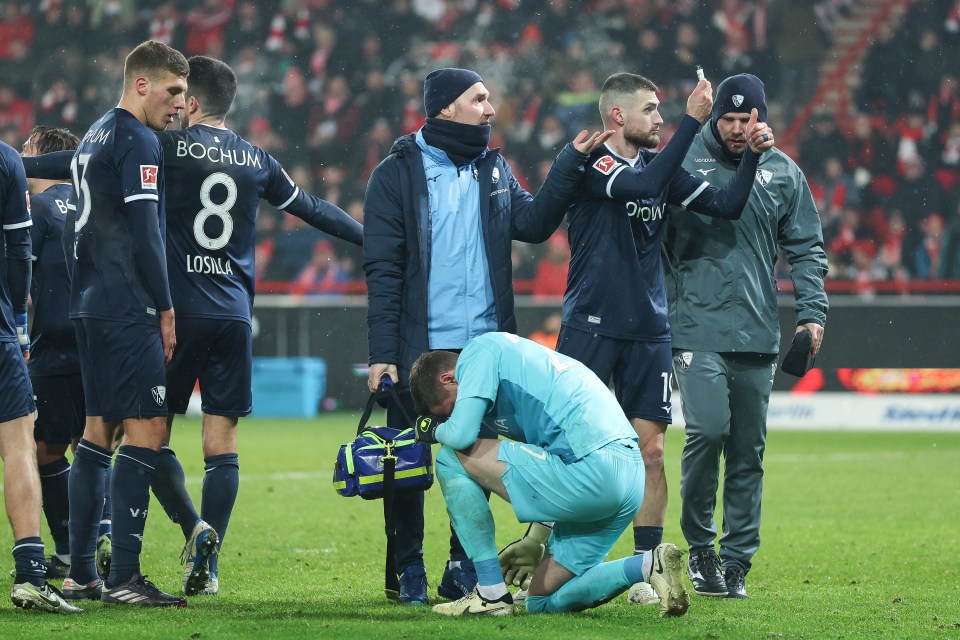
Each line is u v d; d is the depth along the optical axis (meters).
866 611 17.03
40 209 21.20
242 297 19.25
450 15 82.25
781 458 45.53
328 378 67.06
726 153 19.67
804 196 20.03
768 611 16.86
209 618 15.51
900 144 74.81
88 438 17.66
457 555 17.80
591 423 15.48
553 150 77.44
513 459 15.72
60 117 82.50
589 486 15.33
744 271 19.27
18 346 16.59
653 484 18.52
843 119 75.81
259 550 24.30
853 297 64.75
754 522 19.30
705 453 18.81
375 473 16.64
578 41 80.69
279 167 20.00
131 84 17.19
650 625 14.98
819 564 22.77
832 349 61.59
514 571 17.81
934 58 77.25
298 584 19.98
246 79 80.94
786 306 61.84
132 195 16.72
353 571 21.61
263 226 73.75
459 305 18.00
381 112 79.38
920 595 18.98
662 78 79.94
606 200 18.39
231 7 82.81
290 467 41.25
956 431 59.50
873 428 60.88
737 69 79.44
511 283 18.44
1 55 83.81
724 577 18.84
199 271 18.75
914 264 70.88
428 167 18.20
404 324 18.11
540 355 15.98
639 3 81.00
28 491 16.20
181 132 18.72
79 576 17.56
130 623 15.00
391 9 82.56
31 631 14.35
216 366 19.19
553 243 69.62
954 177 73.69
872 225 71.88
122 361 16.88
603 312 18.38
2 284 16.44
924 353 60.97
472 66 80.69
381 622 15.09
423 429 16.20
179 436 52.97
